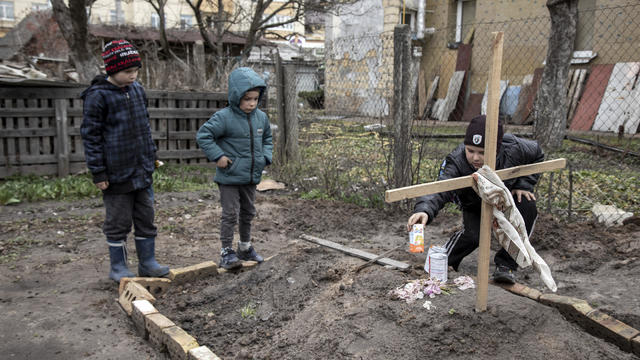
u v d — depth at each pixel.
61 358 2.72
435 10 21.23
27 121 8.22
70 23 10.42
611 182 7.16
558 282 3.69
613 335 2.63
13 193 6.95
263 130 4.14
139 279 3.54
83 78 10.66
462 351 2.38
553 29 10.80
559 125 11.05
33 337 2.96
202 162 9.88
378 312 2.73
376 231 5.48
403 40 5.82
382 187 6.54
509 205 2.38
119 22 25.22
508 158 3.06
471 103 19.17
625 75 14.45
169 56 16.61
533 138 11.34
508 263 3.34
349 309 2.85
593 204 5.90
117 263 3.87
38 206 6.57
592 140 11.83
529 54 17.28
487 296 2.77
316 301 3.11
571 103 15.52
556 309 2.82
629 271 3.63
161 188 7.64
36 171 8.27
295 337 2.75
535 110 11.33
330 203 6.75
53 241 5.02
